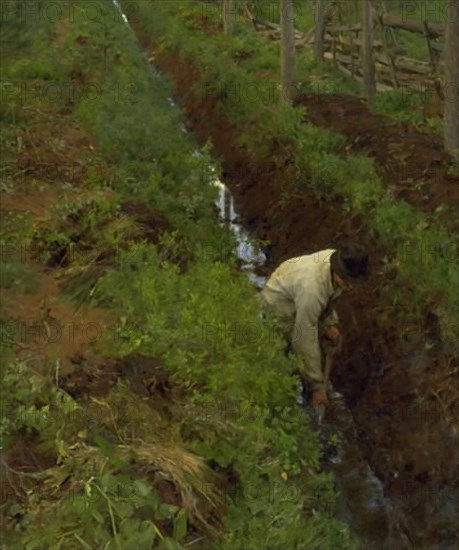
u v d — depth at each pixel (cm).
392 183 796
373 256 695
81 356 525
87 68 1337
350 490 552
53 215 745
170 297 573
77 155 920
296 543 396
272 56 1509
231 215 959
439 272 618
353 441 595
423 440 549
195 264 673
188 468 416
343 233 760
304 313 550
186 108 1347
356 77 1431
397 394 591
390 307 639
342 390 641
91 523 378
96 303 605
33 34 1494
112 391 476
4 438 435
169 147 964
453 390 553
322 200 827
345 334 666
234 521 402
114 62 1441
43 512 387
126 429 446
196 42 1573
